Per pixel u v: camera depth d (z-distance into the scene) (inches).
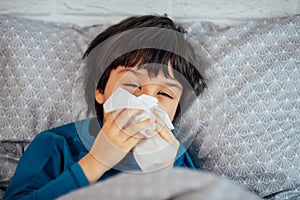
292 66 41.1
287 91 40.6
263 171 39.1
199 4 49.6
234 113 40.4
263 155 39.3
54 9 49.0
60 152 36.0
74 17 49.5
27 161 35.4
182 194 18.9
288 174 39.2
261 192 39.1
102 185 20.6
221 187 18.3
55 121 41.5
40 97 41.6
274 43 42.6
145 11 49.5
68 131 38.1
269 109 40.1
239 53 42.5
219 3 49.6
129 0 49.2
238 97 40.8
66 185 30.9
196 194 18.3
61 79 42.4
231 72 41.9
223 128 40.3
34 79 41.8
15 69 41.7
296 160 39.6
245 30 45.0
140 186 19.4
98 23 49.7
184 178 19.3
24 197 31.3
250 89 40.8
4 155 41.2
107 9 49.3
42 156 35.6
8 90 41.4
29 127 41.1
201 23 47.1
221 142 40.1
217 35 44.9
